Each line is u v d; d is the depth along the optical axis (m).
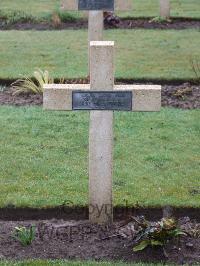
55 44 14.11
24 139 8.85
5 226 6.64
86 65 12.39
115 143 8.74
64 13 16.11
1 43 14.20
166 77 11.55
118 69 12.06
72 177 7.70
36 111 9.93
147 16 16.41
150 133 9.12
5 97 10.62
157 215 7.01
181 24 16.08
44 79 10.86
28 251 6.13
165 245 6.11
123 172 7.84
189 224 6.70
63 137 8.95
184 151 8.55
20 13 16.47
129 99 6.22
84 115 9.79
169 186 7.51
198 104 10.36
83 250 6.15
